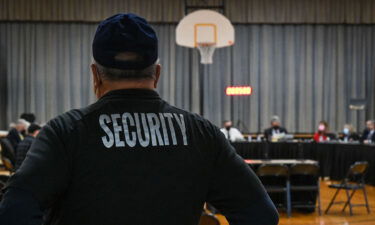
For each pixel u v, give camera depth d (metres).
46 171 0.94
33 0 13.28
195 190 1.04
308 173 6.59
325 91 13.95
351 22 13.80
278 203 6.98
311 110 13.91
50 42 13.46
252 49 13.84
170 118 1.08
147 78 1.10
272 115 13.88
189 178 1.04
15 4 13.25
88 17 13.40
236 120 13.83
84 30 13.52
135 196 0.98
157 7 13.51
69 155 0.98
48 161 0.95
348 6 13.79
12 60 13.41
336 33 13.94
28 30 13.41
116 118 1.04
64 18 13.35
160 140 1.04
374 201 7.86
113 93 1.07
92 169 0.98
